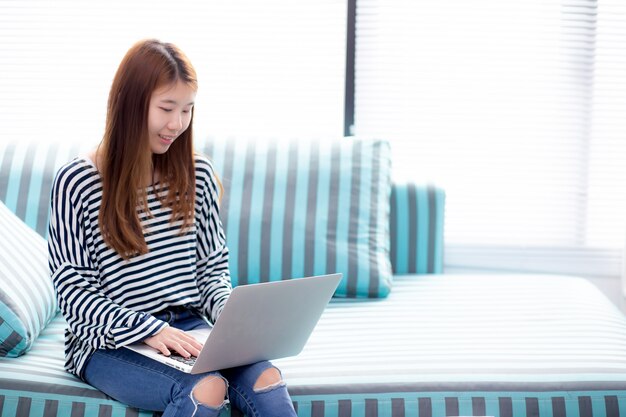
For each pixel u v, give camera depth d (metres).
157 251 1.71
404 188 2.72
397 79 2.90
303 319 1.61
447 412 1.68
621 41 2.86
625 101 2.88
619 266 2.93
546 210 2.93
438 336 2.00
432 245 2.72
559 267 2.94
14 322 1.78
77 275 1.64
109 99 1.66
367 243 2.42
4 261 1.89
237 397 1.57
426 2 2.87
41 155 2.45
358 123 2.92
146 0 2.84
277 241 2.38
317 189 2.44
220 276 1.82
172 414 1.48
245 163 2.47
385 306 2.29
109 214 1.64
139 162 1.64
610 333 2.04
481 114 2.90
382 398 1.68
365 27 2.88
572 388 1.71
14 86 2.86
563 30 2.85
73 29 2.85
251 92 2.89
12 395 1.63
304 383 1.69
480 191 2.93
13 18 2.83
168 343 1.55
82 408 1.62
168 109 1.63
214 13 2.86
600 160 2.91
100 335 1.60
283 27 2.86
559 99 2.89
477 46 2.88
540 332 2.04
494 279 2.60
